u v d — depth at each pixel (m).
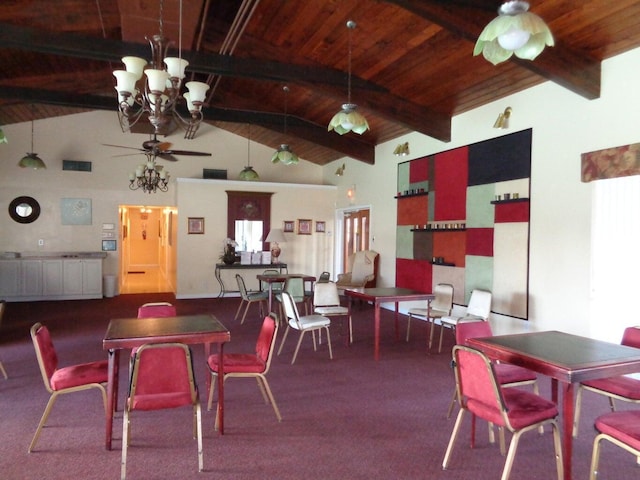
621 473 2.66
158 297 9.62
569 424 2.35
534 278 5.36
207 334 2.96
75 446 2.93
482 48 2.55
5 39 4.74
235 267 9.52
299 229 10.55
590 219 4.69
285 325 6.90
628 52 4.34
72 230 9.53
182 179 9.62
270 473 2.64
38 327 2.95
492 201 5.92
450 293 5.71
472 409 2.58
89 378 2.96
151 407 2.56
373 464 2.76
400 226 8.11
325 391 4.03
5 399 3.72
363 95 6.39
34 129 9.20
